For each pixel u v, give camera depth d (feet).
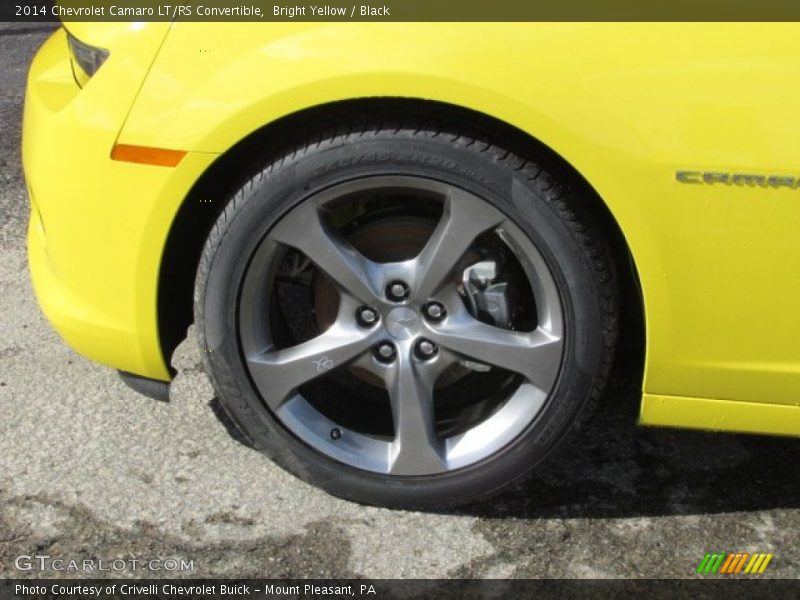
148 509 9.22
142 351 8.90
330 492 9.16
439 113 8.04
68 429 10.12
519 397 8.75
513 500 9.47
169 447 9.95
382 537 9.01
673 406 8.67
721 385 8.49
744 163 7.73
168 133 8.11
